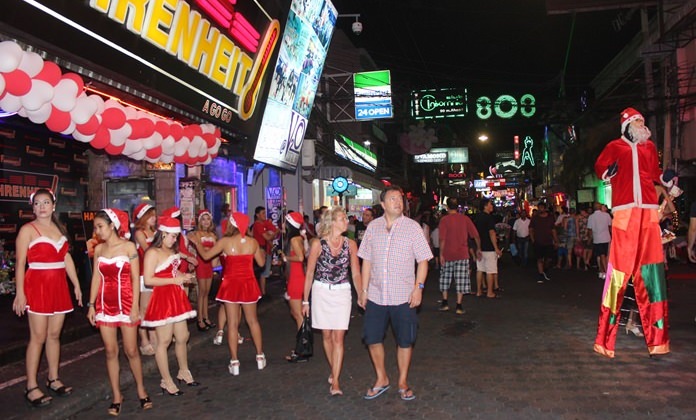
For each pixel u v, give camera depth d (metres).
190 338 8.20
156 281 5.73
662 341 6.36
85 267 11.77
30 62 5.53
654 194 6.50
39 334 5.42
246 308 6.64
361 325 9.38
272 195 17.09
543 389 5.50
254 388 5.97
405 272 5.50
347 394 5.64
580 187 30.81
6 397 5.49
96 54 7.35
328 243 5.79
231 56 11.24
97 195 12.23
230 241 6.60
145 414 5.32
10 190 10.12
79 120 6.57
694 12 17.67
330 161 22.53
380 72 22.75
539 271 14.52
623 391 5.36
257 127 13.89
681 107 19.39
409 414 4.98
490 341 7.65
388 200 5.55
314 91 17.44
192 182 11.73
